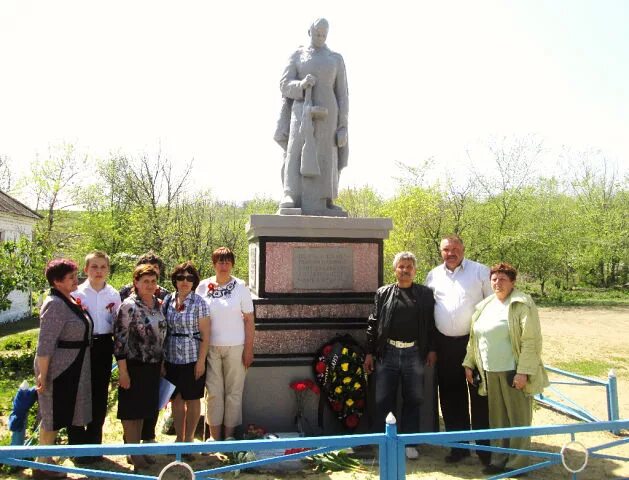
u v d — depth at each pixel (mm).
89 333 4387
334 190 6113
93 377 4609
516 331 4270
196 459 4672
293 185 5973
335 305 5492
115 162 28609
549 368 6801
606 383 6012
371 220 5680
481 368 4441
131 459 4539
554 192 30391
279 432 5164
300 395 5219
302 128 5883
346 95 6199
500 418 4402
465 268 4887
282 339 5324
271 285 5469
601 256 27734
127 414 4363
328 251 5617
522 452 3074
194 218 20344
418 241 23188
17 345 12414
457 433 2873
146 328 4387
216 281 4934
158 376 4492
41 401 4164
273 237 5492
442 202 24625
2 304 10359
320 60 5992
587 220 29078
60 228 25859
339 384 5035
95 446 2572
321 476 4316
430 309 4789
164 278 14172
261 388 5242
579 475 4449
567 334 14469
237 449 2625
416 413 4734
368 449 4820
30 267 10812
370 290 5703
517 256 25141
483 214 25328
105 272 4766
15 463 2594
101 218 25812
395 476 2760
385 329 4734
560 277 31047
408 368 4699
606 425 3074
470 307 4746
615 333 14680
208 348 4793
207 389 4824
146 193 22312
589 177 33969
